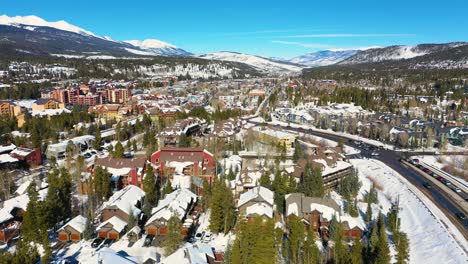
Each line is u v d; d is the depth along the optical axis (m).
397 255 65.75
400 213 93.00
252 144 150.12
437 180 115.31
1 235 71.50
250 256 60.25
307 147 153.62
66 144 136.62
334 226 73.44
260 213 78.12
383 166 131.00
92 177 98.19
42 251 68.19
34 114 199.75
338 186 105.75
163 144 148.75
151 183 90.94
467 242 73.88
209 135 163.75
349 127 195.12
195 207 88.19
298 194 86.50
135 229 73.88
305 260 62.97
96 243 71.75
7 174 103.81
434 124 188.88
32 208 70.94
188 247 62.22
